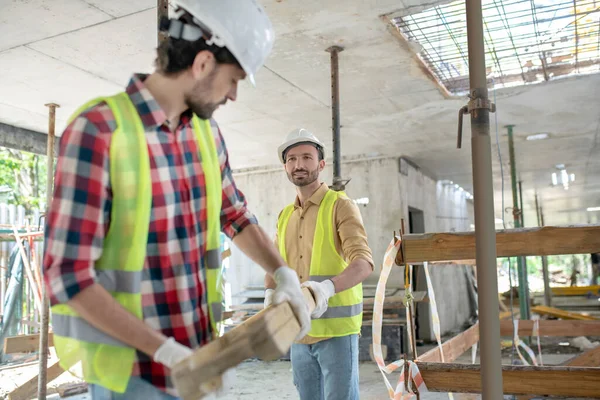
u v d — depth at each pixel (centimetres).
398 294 750
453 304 1096
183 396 95
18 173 1402
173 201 121
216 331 134
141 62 433
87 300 101
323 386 250
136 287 113
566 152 866
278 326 110
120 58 424
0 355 746
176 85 118
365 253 226
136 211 112
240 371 659
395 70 471
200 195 130
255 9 123
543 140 777
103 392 115
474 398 476
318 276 246
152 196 116
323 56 437
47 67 439
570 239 200
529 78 510
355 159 853
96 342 111
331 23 376
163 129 120
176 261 121
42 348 453
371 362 705
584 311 1348
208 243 134
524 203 1547
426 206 990
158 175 117
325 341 237
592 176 1112
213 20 114
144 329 106
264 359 105
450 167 959
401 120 638
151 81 120
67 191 104
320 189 260
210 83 119
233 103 559
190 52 115
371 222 834
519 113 625
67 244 102
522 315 752
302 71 469
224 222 154
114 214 111
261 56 124
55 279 101
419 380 228
